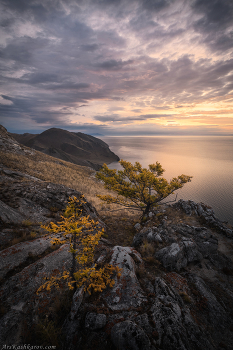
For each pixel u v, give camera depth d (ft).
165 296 13.92
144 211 40.83
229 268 21.16
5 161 67.41
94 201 59.72
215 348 11.24
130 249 21.16
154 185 37.09
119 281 15.08
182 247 21.47
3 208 22.93
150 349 9.59
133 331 10.31
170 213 36.86
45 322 11.64
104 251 21.42
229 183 266.36
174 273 18.58
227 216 150.92
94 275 13.94
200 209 35.35
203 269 20.45
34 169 77.82
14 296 12.75
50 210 28.86
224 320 13.85
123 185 39.96
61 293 14.07
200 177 312.91
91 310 12.30
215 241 24.99
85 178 108.27
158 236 24.13
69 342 10.38
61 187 34.81
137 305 13.07
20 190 30.30
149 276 17.10
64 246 19.97
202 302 15.19
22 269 15.44
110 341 10.45
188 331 11.67
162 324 11.10
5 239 18.56
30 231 21.56
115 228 34.53
